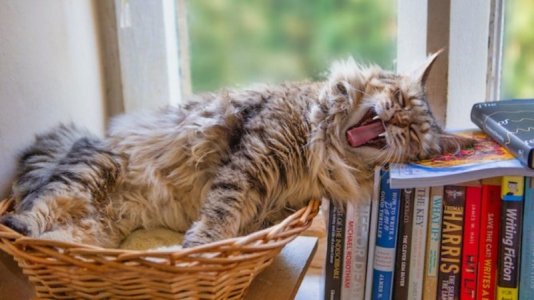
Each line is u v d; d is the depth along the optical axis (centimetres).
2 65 118
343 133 127
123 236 131
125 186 132
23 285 117
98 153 130
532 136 112
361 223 120
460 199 115
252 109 129
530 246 114
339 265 122
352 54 160
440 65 151
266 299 111
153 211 132
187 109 137
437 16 148
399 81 133
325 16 172
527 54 162
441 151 126
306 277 146
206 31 175
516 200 112
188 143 128
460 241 117
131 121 140
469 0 148
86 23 154
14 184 122
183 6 171
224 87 153
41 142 131
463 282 118
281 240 100
